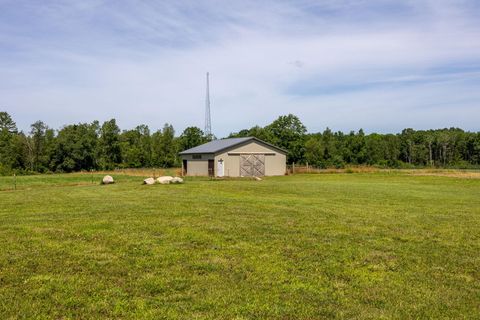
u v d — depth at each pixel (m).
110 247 8.45
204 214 12.53
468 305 5.87
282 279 6.75
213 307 5.62
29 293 6.00
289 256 8.02
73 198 17.19
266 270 7.15
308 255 8.08
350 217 12.35
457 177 33.50
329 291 6.29
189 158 43.81
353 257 8.02
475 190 22.22
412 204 15.66
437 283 6.73
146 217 11.92
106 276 6.75
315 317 5.39
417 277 6.98
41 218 11.79
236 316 5.36
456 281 6.83
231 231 10.04
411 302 5.95
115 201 15.89
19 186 27.58
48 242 8.80
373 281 6.76
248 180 30.66
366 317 5.41
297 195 18.92
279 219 11.81
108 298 5.86
